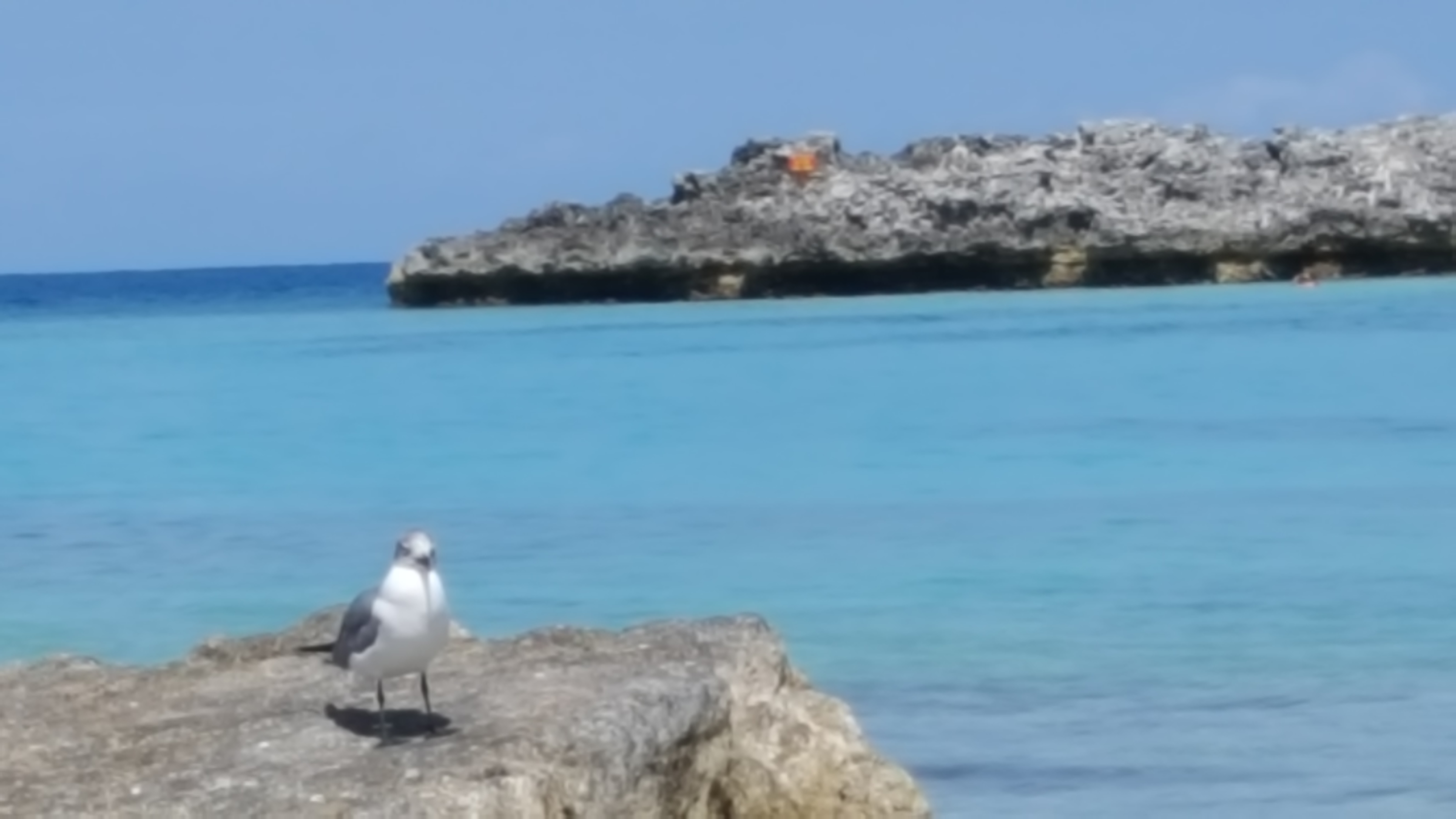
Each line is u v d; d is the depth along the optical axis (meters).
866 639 24.14
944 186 129.50
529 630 19.41
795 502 37.81
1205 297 108.50
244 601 27.53
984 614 25.72
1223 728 19.27
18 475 43.72
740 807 12.60
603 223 129.62
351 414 58.31
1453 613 25.25
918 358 75.25
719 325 98.75
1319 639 23.70
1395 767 17.67
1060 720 19.75
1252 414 52.31
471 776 10.39
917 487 39.88
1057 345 79.25
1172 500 37.03
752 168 136.25
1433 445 44.81
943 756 18.39
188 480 42.38
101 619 26.14
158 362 84.12
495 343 90.38
